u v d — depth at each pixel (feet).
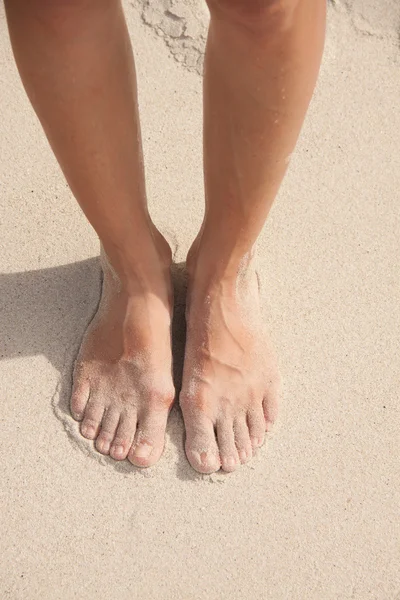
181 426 3.28
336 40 4.03
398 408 3.37
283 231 3.66
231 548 3.15
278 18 2.47
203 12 3.99
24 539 3.13
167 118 3.84
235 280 3.19
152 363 3.22
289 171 3.76
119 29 2.68
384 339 3.48
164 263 3.30
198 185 3.74
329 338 3.47
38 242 3.59
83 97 2.69
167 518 3.18
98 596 3.07
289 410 3.35
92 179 2.86
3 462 3.23
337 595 3.10
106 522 3.16
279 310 3.51
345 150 3.82
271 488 3.23
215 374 3.24
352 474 3.27
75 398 3.28
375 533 3.19
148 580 3.10
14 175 3.70
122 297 3.24
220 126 2.74
